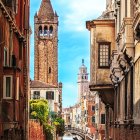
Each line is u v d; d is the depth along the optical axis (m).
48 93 111.31
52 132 80.38
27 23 39.75
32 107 70.81
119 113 34.94
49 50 140.50
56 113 110.94
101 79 39.03
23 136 38.12
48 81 139.25
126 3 27.53
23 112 38.19
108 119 48.94
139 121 23.56
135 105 25.38
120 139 33.16
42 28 140.75
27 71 41.00
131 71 27.11
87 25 40.22
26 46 39.97
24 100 39.03
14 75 26.66
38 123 62.81
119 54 27.97
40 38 140.25
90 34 40.22
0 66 25.89
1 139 26.28
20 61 35.50
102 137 74.94
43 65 139.50
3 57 26.91
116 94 37.47
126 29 25.52
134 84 25.80
